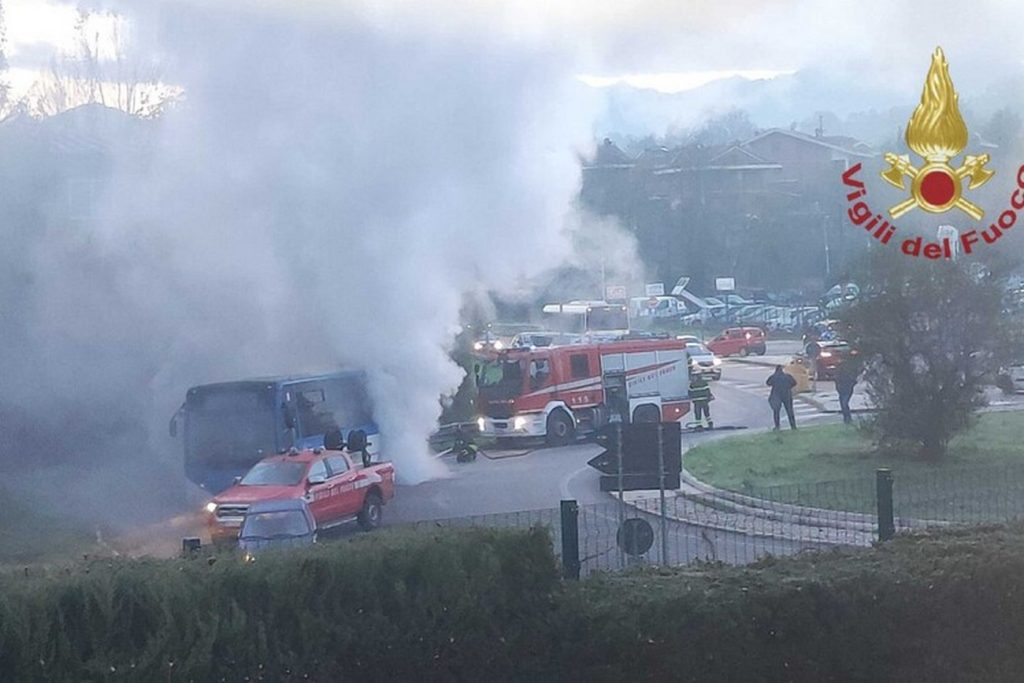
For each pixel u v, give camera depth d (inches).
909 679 305.3
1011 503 611.2
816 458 922.1
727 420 1368.1
